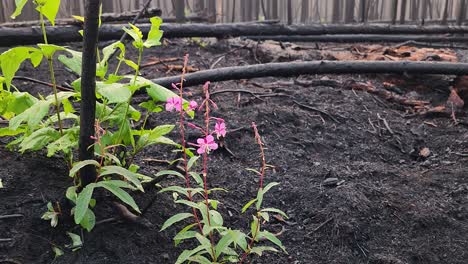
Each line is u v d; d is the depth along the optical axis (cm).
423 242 236
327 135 330
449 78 434
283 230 236
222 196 251
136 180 188
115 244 205
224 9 847
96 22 186
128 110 221
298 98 381
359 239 233
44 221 208
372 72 381
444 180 286
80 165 186
